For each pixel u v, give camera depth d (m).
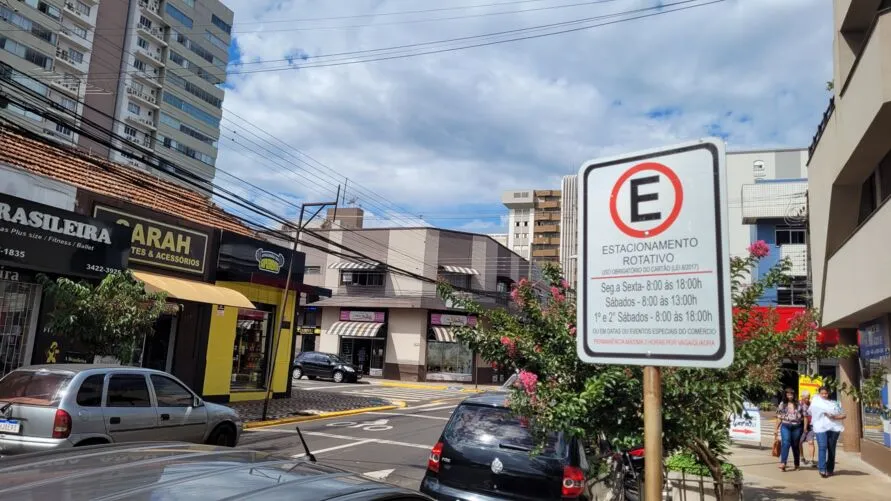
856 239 11.72
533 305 4.97
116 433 7.86
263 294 19.41
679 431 4.17
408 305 39.44
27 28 56.28
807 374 6.06
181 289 14.48
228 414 9.80
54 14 59.25
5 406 7.35
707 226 2.36
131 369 8.45
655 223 2.48
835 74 14.29
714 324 2.28
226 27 83.19
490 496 5.56
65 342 12.82
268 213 16.00
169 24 74.06
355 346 41.22
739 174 34.19
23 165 13.36
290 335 20.91
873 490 10.02
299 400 20.38
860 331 14.62
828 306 14.98
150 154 12.97
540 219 108.50
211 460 2.49
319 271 42.81
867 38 10.42
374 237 41.72
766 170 33.84
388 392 28.33
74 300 10.18
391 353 40.12
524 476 5.50
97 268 12.98
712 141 2.40
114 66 67.50
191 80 77.44
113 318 10.50
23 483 2.06
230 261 17.45
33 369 7.86
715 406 4.23
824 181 15.48
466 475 5.71
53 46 58.72
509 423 5.92
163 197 17.33
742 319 5.00
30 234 11.70
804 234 27.42
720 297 2.29
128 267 13.98
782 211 27.39
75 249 12.53
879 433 12.31
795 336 5.05
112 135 12.59
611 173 2.65
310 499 2.07
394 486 2.52
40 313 12.40
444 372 39.62
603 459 5.80
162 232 15.48
